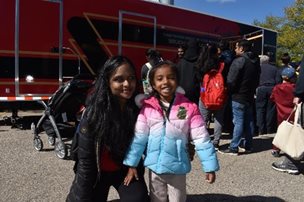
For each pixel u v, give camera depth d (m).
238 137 7.03
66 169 5.96
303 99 5.58
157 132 3.33
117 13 10.45
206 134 3.40
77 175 3.25
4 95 8.93
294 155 5.59
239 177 5.73
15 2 8.94
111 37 10.35
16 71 9.01
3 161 6.33
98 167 3.21
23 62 9.08
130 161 3.29
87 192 3.23
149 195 3.53
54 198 4.75
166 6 11.73
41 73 9.30
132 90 3.29
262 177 5.77
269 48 16.70
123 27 10.59
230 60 7.30
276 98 6.95
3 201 4.61
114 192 4.96
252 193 5.07
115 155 3.31
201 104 7.35
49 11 9.33
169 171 3.37
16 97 9.03
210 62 6.89
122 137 3.25
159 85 3.37
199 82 7.17
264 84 9.20
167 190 3.49
